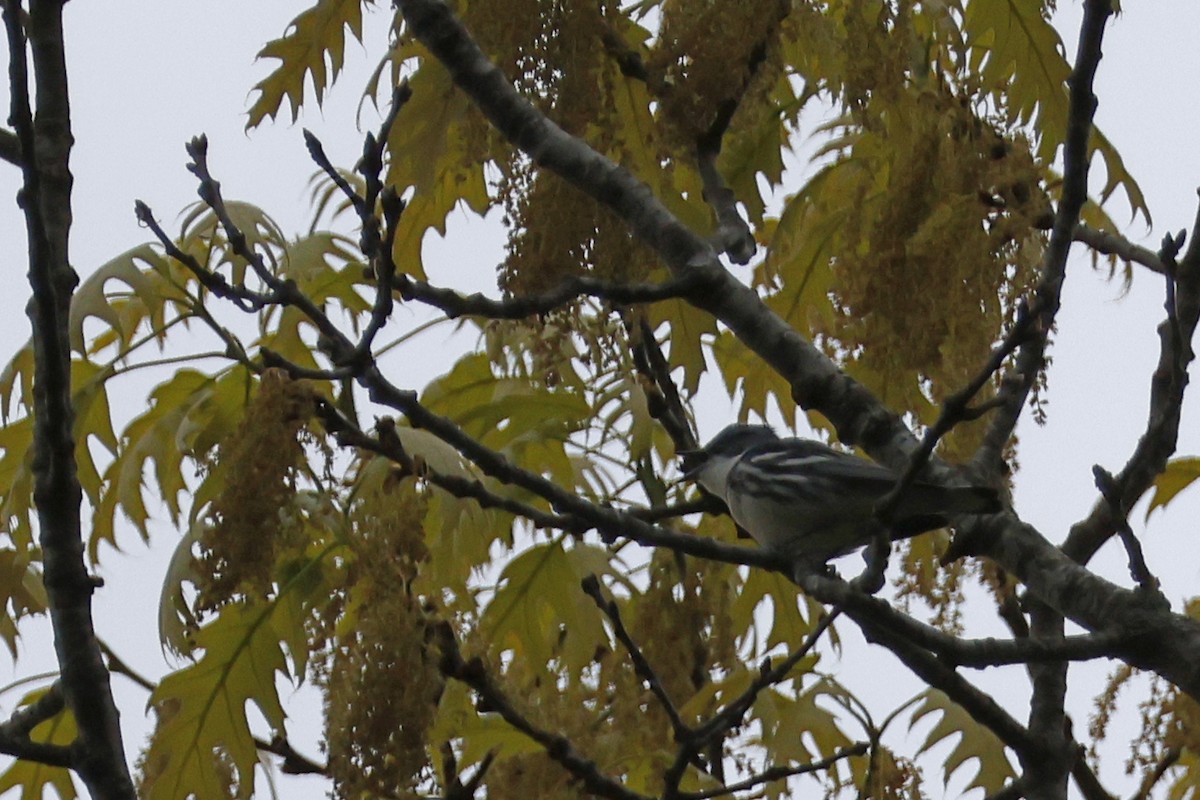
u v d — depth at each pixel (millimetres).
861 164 11234
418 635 7656
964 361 8391
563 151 9148
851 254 8898
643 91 10180
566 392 12555
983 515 8789
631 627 11219
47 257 8070
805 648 9305
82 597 8336
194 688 10055
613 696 10594
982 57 11000
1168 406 9492
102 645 10875
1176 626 7957
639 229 9328
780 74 9789
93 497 11164
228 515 7957
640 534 8508
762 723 11039
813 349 9477
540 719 9312
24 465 10844
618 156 10250
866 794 9758
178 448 10734
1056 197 10992
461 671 8570
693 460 11023
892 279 8469
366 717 7508
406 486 7984
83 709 8242
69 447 8328
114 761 8227
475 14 9148
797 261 11586
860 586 8070
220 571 7957
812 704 11156
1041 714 9750
